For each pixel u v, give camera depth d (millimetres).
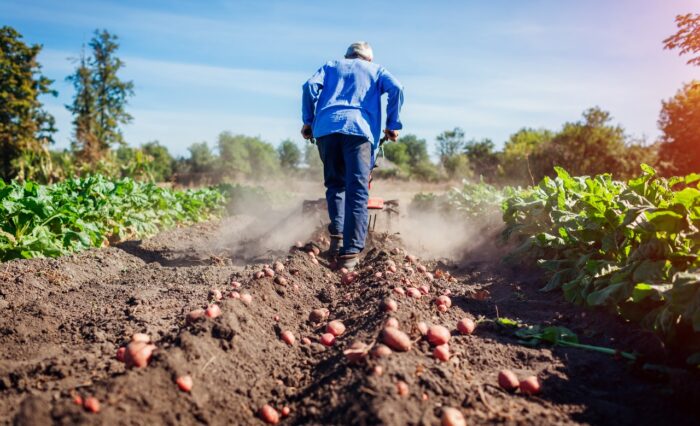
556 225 4715
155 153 55812
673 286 2625
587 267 3832
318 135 4973
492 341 3100
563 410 2230
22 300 4285
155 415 2072
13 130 38406
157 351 2428
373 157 5281
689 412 2238
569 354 2932
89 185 8586
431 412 2045
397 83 5066
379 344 2588
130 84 54500
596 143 25266
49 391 2379
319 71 5211
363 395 2113
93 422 1894
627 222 3379
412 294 3711
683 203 3033
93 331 3414
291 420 2229
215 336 2773
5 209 6059
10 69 39062
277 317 3492
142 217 9422
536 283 4863
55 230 6797
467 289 4730
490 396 2293
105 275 5699
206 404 2270
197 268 5715
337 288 4605
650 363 2721
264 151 66688
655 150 25250
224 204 17625
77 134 31172
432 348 2727
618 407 2268
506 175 29047
